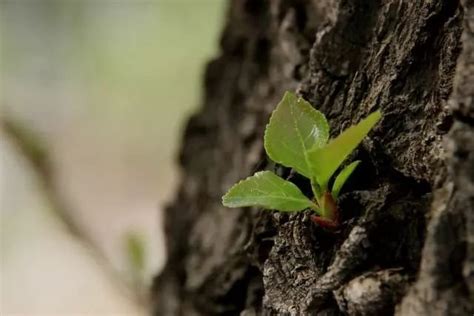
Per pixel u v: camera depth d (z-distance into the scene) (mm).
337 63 487
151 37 1658
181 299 661
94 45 1642
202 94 726
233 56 670
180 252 686
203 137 713
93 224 1665
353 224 430
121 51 1660
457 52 428
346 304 417
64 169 1663
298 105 423
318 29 519
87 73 1653
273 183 428
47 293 1566
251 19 623
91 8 1619
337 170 446
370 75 466
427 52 443
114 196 1725
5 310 1534
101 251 1192
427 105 438
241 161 609
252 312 520
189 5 1605
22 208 1556
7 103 1452
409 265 412
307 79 501
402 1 458
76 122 1681
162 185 1775
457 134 396
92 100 1673
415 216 415
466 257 389
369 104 458
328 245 441
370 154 444
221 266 576
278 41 572
